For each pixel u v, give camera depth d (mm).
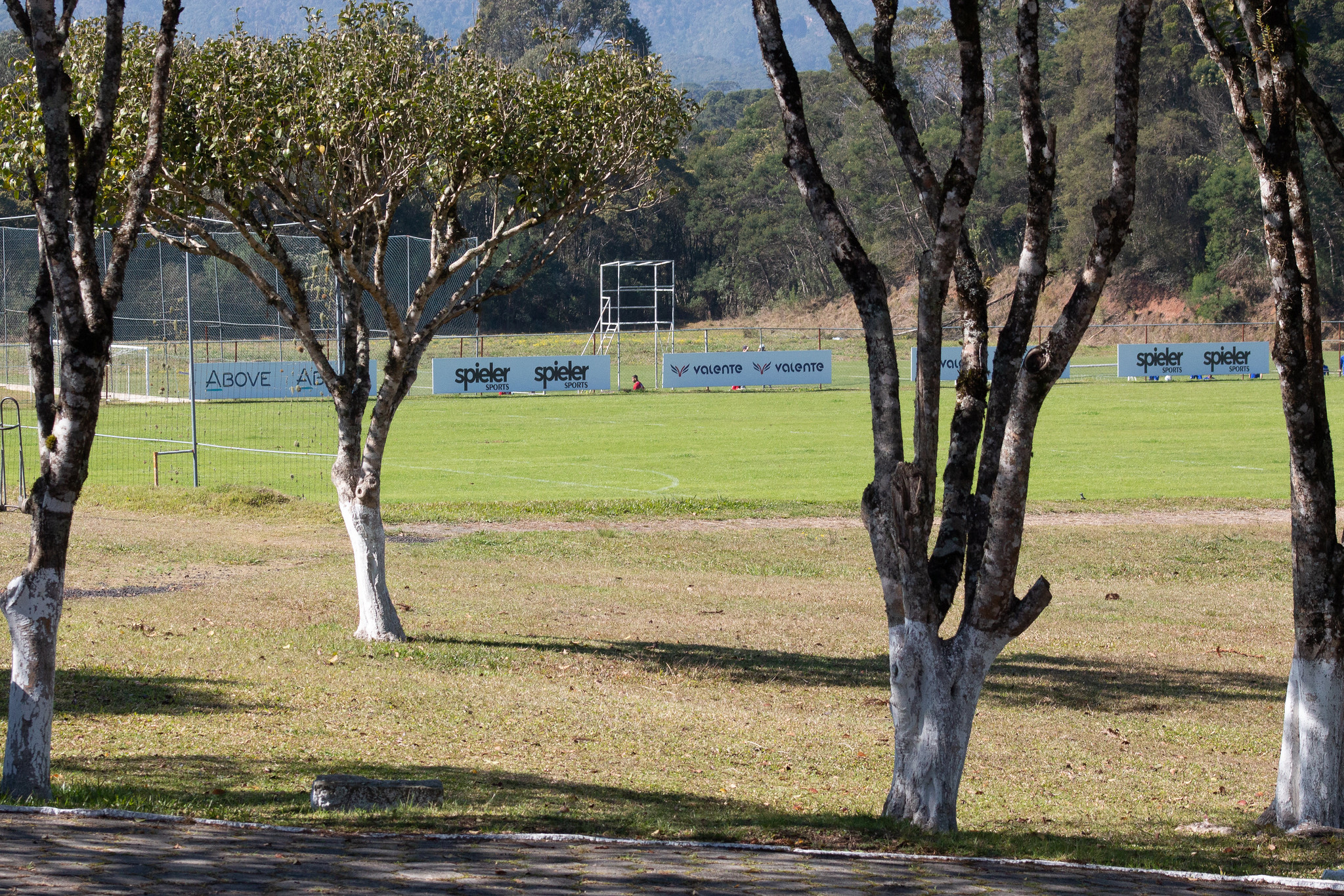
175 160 15055
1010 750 13031
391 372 16984
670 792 10578
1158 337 112750
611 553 25656
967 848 8750
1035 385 9203
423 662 16000
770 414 54875
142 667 14773
